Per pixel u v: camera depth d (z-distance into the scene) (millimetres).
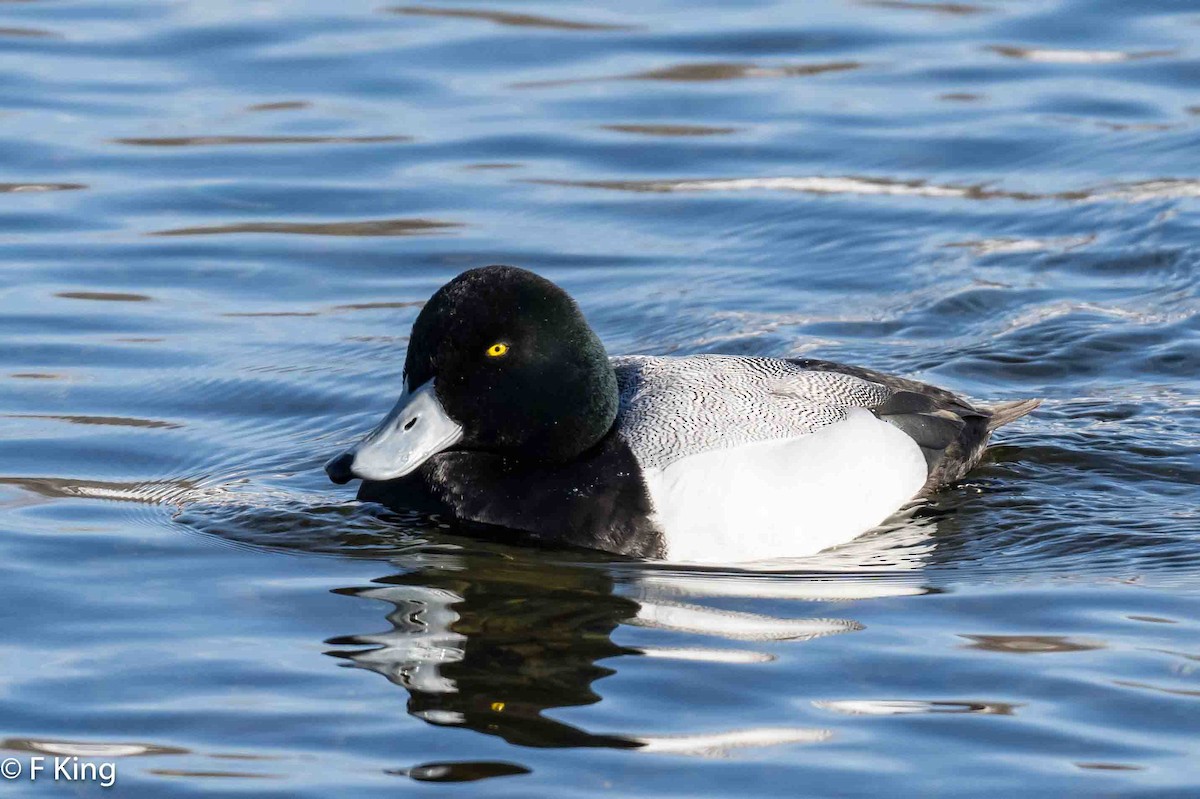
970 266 14438
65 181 16125
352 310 13695
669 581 8930
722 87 18422
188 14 20391
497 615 8414
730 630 8250
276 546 9391
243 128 17391
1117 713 7301
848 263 14625
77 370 12320
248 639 8102
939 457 10383
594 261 14672
